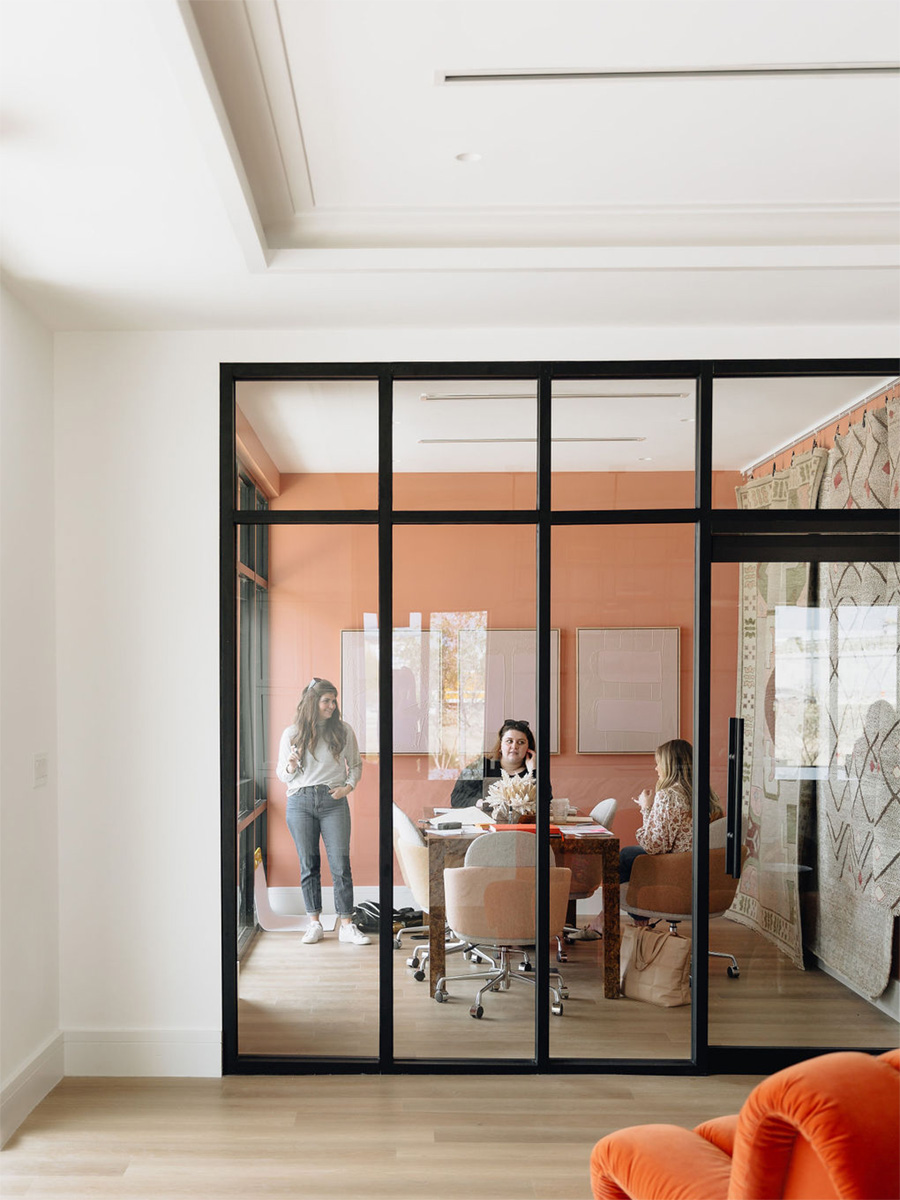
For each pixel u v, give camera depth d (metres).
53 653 3.67
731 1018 3.75
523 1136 3.21
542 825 3.74
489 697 3.76
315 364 3.74
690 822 3.76
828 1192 1.60
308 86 2.36
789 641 3.78
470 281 3.24
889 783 3.79
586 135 2.62
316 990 3.73
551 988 3.73
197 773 3.70
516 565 3.76
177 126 2.27
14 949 3.29
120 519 3.72
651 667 3.76
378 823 3.75
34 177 2.52
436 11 2.07
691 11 2.09
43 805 3.54
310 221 3.11
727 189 2.97
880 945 3.78
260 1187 2.90
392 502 3.76
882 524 3.78
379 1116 3.35
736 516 3.76
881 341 3.74
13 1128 3.22
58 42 1.95
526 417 3.78
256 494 3.76
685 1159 2.07
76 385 3.72
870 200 3.04
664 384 3.78
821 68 2.31
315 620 3.76
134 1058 3.66
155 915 3.69
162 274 3.17
